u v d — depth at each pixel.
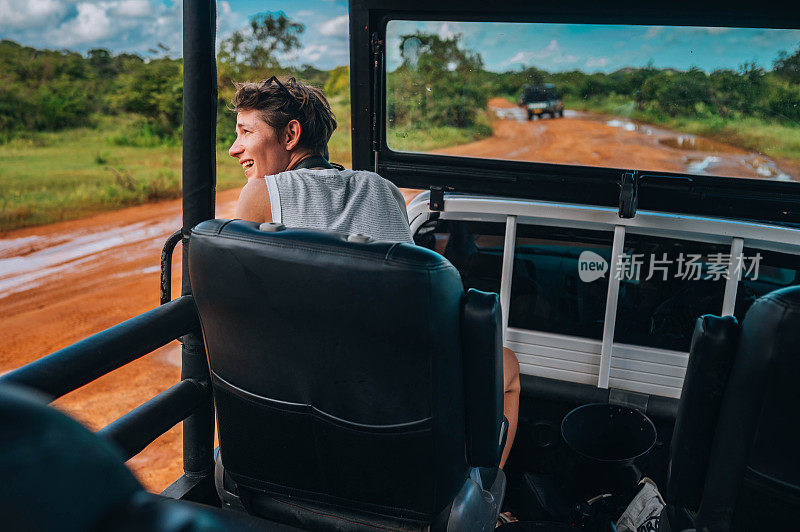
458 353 1.29
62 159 23.64
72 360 1.34
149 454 5.66
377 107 2.57
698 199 2.41
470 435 1.41
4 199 17.83
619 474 2.25
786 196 2.31
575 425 2.52
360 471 1.42
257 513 1.65
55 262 13.01
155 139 27.72
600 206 2.52
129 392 6.77
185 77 1.72
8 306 10.29
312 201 1.47
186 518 0.51
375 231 1.48
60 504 0.46
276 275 1.26
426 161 2.64
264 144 1.65
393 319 1.21
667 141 2.36
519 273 2.64
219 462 1.69
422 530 1.48
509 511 2.63
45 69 28.20
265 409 1.44
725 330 1.26
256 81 1.69
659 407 2.48
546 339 2.60
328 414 1.38
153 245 14.38
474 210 2.59
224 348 1.43
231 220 1.35
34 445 0.46
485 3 2.26
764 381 1.18
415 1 2.30
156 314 1.63
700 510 1.39
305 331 1.30
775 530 1.29
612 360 2.54
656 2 2.09
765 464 1.24
